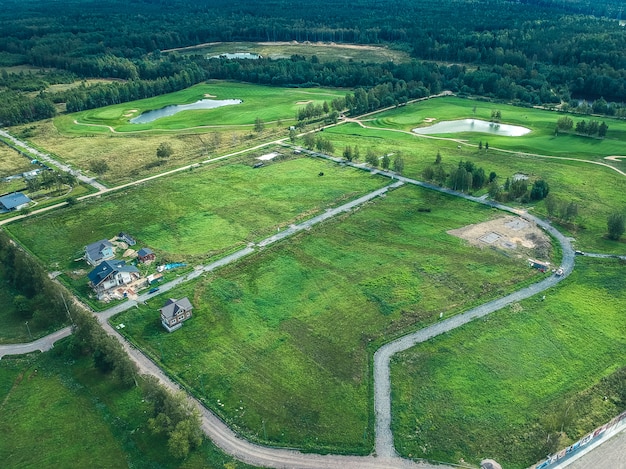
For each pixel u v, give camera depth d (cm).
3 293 11256
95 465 7344
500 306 10275
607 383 8381
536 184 14650
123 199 15575
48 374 9000
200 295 10931
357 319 10062
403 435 7600
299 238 13062
